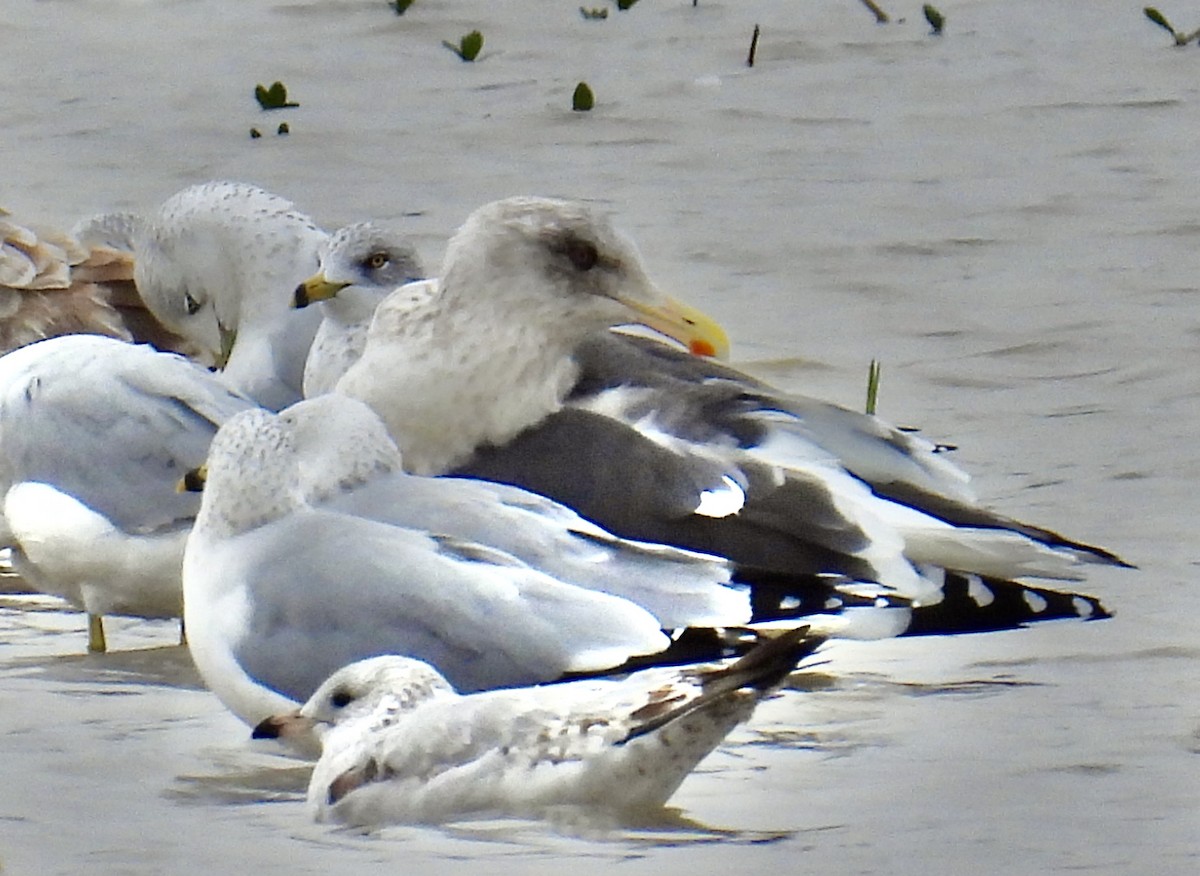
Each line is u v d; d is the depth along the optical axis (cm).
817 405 1288
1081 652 1178
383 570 1080
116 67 2375
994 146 2105
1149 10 2361
